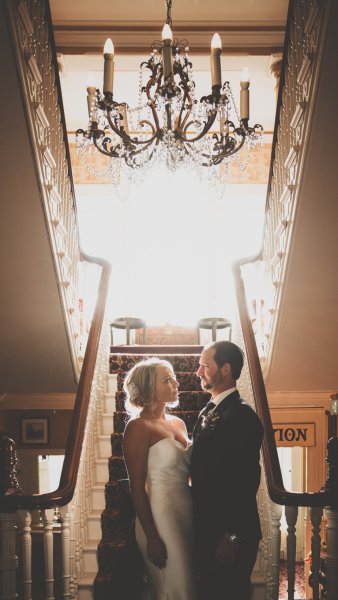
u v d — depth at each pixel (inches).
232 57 278.5
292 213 181.6
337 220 181.3
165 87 144.6
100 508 170.1
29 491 295.6
